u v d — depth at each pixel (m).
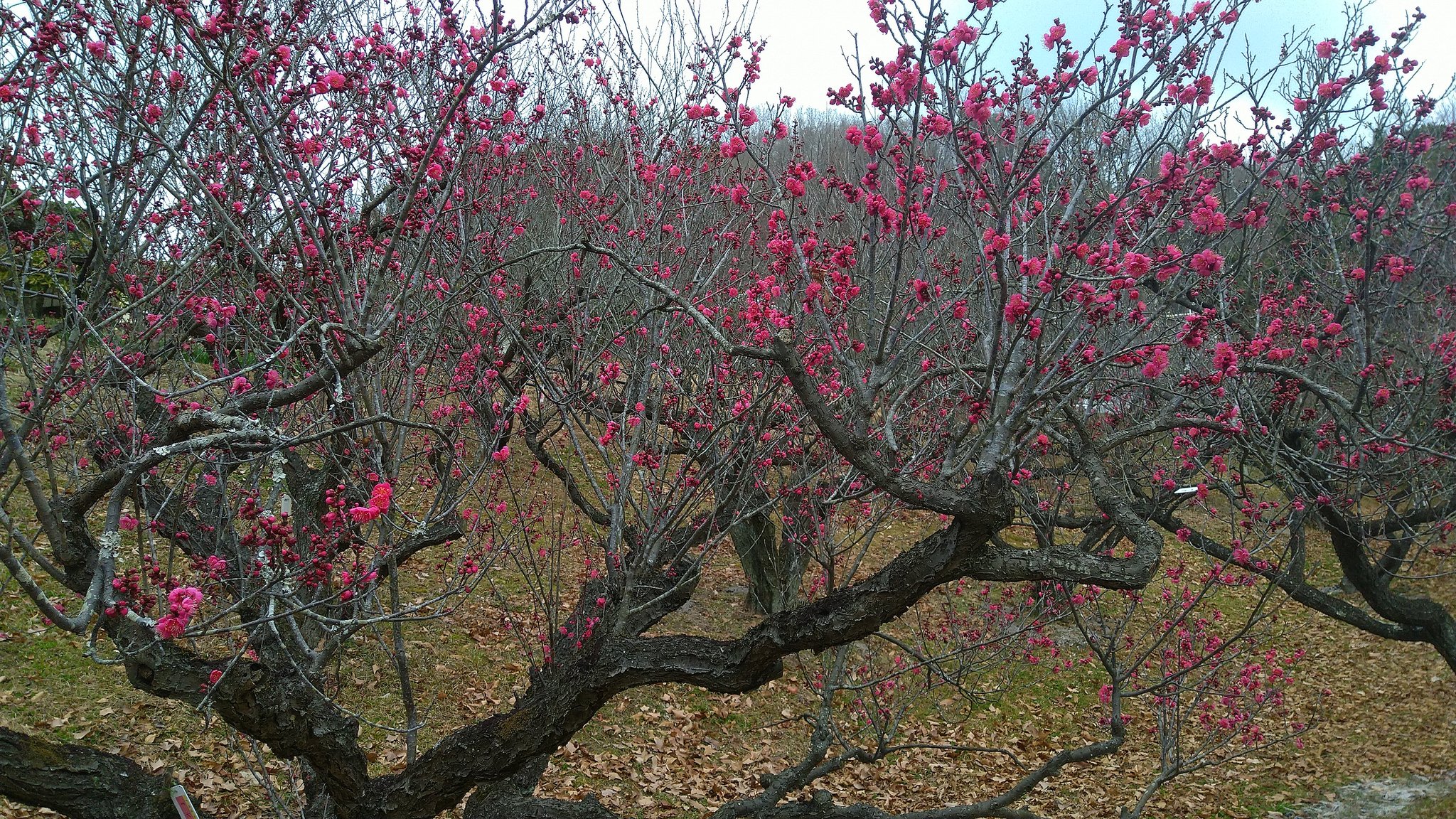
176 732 6.31
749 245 5.45
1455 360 5.68
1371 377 5.90
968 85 2.99
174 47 3.67
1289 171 3.41
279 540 2.89
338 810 3.70
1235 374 3.34
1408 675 9.64
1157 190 2.98
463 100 3.12
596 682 3.63
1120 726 4.83
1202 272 2.64
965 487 3.04
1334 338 5.95
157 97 4.09
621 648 3.67
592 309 5.79
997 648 7.35
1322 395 4.22
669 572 4.54
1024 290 3.20
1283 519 6.53
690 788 7.52
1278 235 6.46
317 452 4.59
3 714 6.05
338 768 3.48
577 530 6.41
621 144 5.57
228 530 3.85
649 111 5.95
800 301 3.93
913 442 5.47
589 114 6.52
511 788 4.39
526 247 6.29
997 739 9.13
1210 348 5.05
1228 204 3.68
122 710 6.42
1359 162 5.20
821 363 4.25
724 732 8.52
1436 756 7.66
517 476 8.02
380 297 4.20
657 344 4.46
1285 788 8.15
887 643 9.43
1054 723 9.59
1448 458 4.81
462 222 4.14
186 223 4.42
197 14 3.76
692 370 5.22
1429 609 6.55
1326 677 10.05
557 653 4.12
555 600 4.64
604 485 8.03
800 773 4.87
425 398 5.02
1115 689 4.90
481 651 8.21
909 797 8.00
